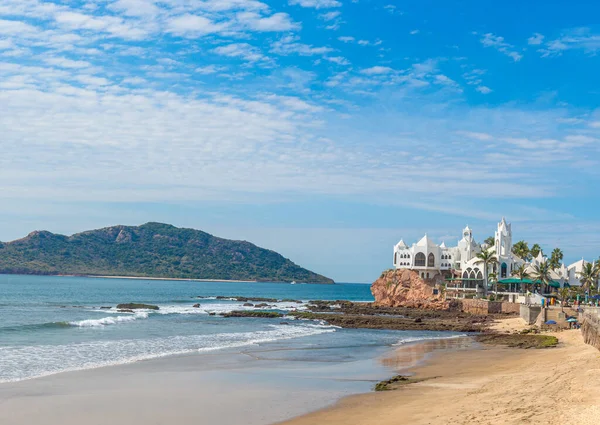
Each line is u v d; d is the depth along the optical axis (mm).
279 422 31719
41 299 166750
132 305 132250
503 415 28391
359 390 40469
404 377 44906
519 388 36312
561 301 119000
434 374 47594
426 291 158875
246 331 86062
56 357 52250
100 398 37219
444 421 28391
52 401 35969
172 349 61156
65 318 100375
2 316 100812
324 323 105938
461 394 36531
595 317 61219
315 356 59469
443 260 173125
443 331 97125
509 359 57469
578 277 158000
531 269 157875
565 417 26766
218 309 145375
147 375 45625
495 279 144750
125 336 72062
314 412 33719
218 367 50594
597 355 49969
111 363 50406
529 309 102438
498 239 160500
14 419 31844
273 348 65250
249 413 33781
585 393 31750
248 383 43250
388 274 174375
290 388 41312
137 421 32188
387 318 115000
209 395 38719
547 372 43312
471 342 76312
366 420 31203
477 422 27422
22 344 60031
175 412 34094
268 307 162625
